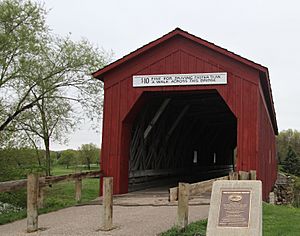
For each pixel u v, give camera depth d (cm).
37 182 796
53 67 1936
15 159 1725
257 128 1230
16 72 1748
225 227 512
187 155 2294
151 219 841
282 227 802
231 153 3719
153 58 1334
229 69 1268
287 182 3059
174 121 1880
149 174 1644
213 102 1872
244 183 548
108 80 1373
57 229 780
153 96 1449
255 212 518
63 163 3847
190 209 952
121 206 1056
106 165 1348
